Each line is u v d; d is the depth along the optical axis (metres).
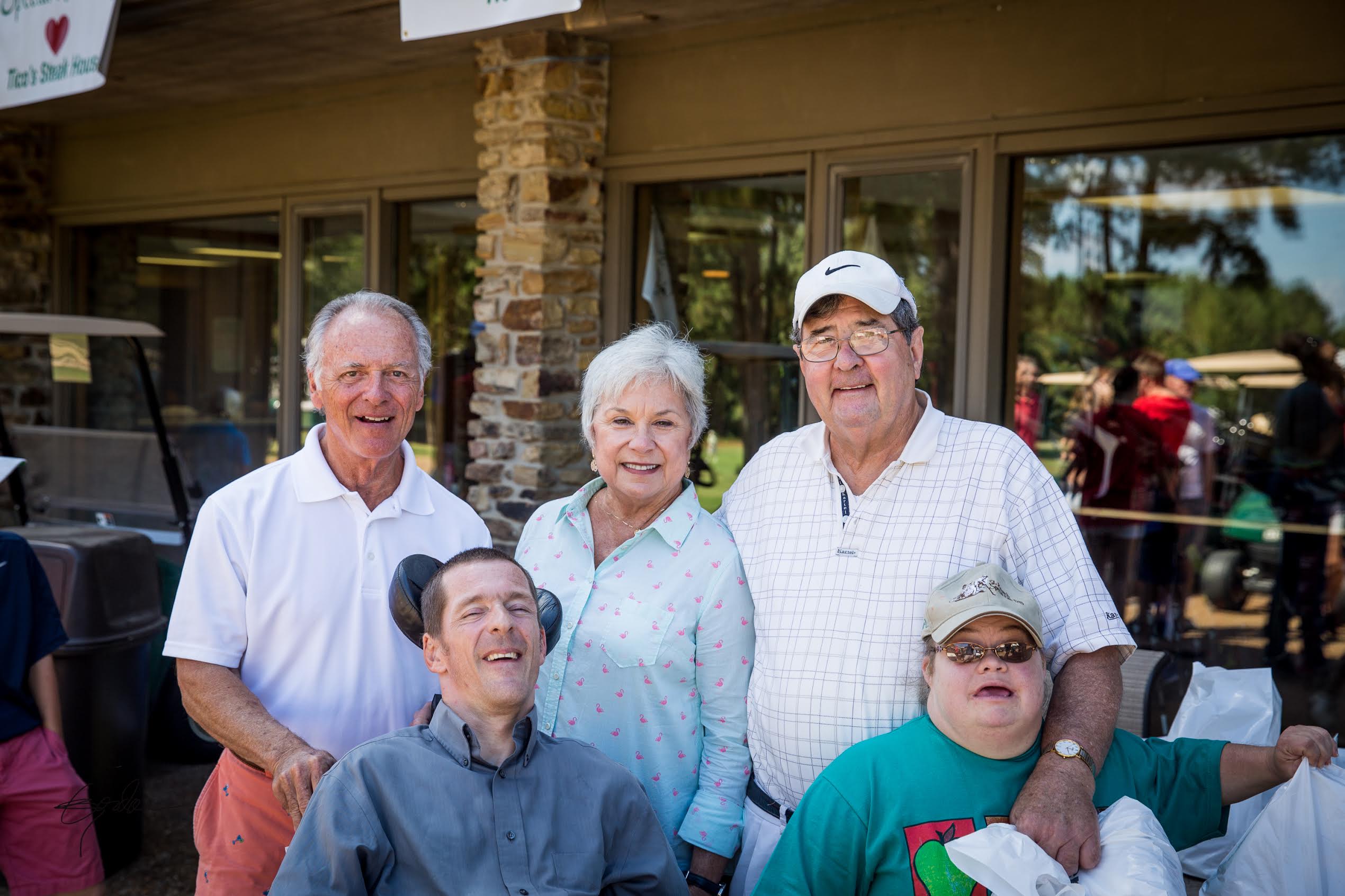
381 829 1.83
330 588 2.22
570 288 5.30
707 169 5.12
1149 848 1.78
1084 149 4.27
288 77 6.18
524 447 5.26
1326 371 4.48
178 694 4.42
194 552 2.18
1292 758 1.98
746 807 2.27
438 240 6.08
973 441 2.12
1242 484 4.78
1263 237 4.34
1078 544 2.04
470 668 1.89
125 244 7.57
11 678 2.89
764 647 2.20
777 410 5.10
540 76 5.15
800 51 4.80
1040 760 1.91
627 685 2.20
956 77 4.43
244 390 7.04
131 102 6.93
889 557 2.10
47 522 4.74
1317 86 3.72
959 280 4.49
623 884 1.98
